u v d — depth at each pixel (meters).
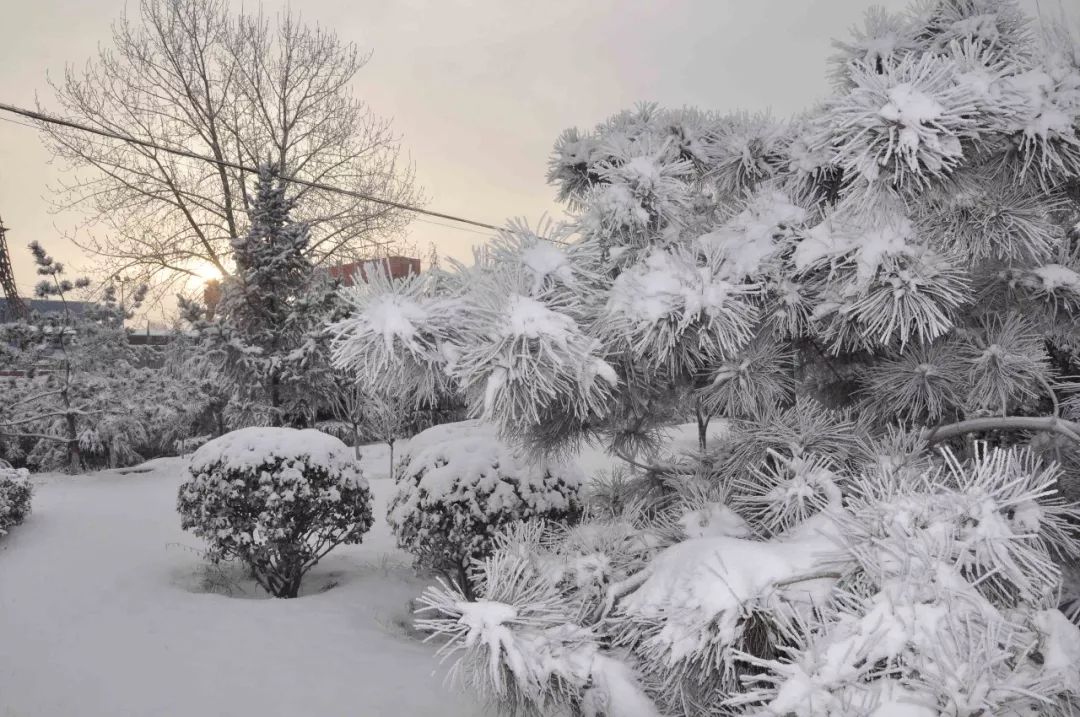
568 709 1.74
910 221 1.70
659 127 2.72
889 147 1.42
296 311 16.45
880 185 1.52
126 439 16.17
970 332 2.25
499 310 1.61
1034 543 1.42
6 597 7.11
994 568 1.31
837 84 2.26
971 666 1.12
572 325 1.62
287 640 5.90
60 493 13.05
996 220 1.77
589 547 2.14
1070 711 1.18
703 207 2.70
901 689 1.18
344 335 1.71
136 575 7.83
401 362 1.65
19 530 9.95
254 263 16.89
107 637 5.99
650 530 2.21
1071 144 1.52
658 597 1.71
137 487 13.74
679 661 1.61
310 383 16.16
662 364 2.01
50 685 5.07
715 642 1.53
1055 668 1.18
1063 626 1.25
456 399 1.89
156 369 18.64
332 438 8.02
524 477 6.43
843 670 1.20
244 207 23.78
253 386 16.16
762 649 1.51
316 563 7.99
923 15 2.30
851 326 1.96
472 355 1.59
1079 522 1.86
